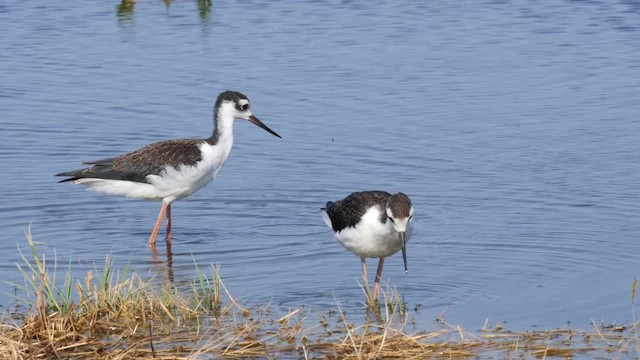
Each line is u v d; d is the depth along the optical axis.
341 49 25.28
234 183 16.61
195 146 14.79
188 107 20.59
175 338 10.40
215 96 21.33
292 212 15.33
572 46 25.47
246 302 11.68
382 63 23.91
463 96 21.25
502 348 10.13
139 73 23.22
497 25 28.03
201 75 22.95
